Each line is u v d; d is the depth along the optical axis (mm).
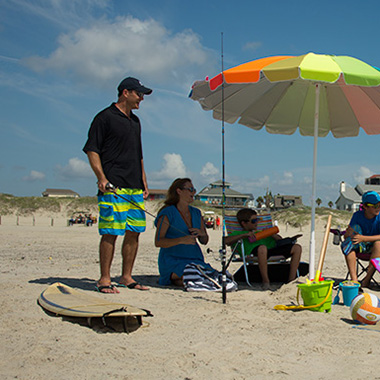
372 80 4617
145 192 5316
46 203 61219
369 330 3459
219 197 77750
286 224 38219
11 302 3877
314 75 4523
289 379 2439
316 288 4113
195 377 2436
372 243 5590
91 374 2426
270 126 6973
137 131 5020
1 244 12922
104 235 4719
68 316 3504
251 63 5066
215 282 5203
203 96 6086
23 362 2576
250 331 3381
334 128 6902
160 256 5691
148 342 3043
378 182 75312
